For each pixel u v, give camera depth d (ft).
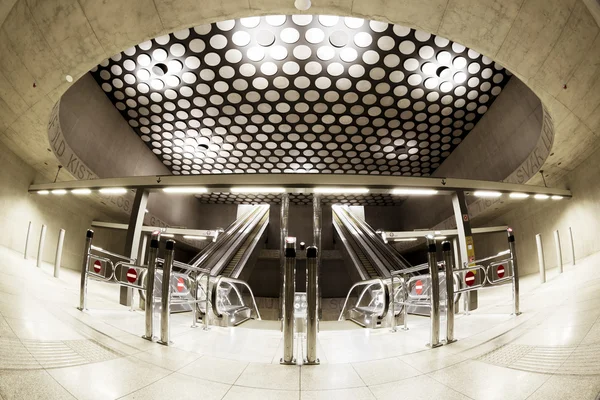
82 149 33.06
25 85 19.77
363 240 47.29
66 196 33.22
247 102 36.06
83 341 8.75
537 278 27.12
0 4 13.70
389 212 68.85
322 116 38.27
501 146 35.58
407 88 33.81
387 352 10.36
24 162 27.43
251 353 10.39
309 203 68.64
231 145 45.11
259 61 30.42
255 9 17.72
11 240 26.08
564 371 6.64
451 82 32.96
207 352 10.05
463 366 8.21
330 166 51.19
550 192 27.40
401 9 17.47
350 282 62.28
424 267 14.82
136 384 6.86
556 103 20.79
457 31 18.26
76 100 30.86
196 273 15.61
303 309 35.99
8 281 12.94
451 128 40.50
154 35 18.81
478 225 42.11
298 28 26.96
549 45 17.42
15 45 17.28
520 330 10.66
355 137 42.65
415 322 17.51
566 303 12.76
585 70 18.13
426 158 48.11
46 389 5.79
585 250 26.84
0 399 5.13
